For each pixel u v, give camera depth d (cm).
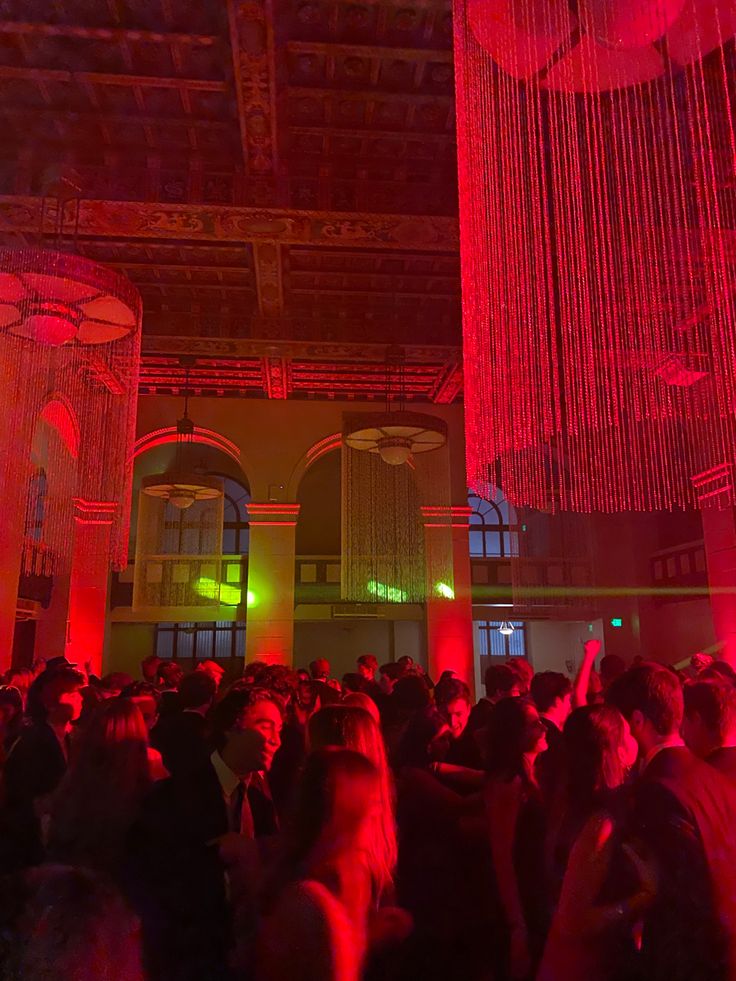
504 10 538
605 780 218
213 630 2017
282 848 164
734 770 231
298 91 756
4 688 477
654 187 795
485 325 691
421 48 702
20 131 816
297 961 136
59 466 1461
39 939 152
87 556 1473
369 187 893
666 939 183
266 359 1339
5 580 1141
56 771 313
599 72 613
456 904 316
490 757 300
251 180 877
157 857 211
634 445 1304
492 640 2109
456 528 1614
